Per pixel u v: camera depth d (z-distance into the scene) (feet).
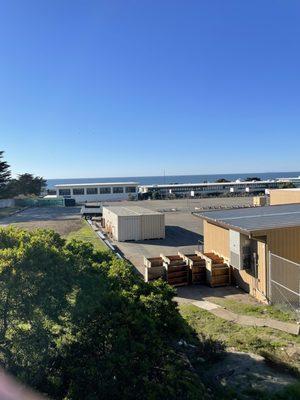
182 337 26.50
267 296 42.47
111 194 221.05
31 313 16.66
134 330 19.76
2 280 16.56
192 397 18.72
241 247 45.83
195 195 226.58
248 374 24.67
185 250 76.33
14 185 244.22
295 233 43.37
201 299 44.80
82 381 16.94
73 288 19.67
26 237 23.22
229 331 34.04
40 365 17.16
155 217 89.45
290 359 27.81
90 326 19.13
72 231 103.09
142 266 63.16
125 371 17.37
